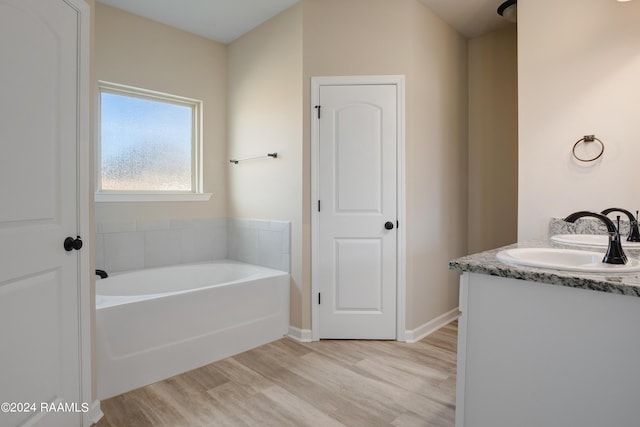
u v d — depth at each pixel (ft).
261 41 10.33
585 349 3.34
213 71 11.41
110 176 9.75
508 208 10.62
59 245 5.04
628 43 6.69
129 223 9.82
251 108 10.71
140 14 9.81
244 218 11.05
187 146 11.21
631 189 6.70
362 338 9.11
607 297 3.22
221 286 8.11
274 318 9.17
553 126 7.45
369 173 8.97
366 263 9.02
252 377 7.25
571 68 7.23
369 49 8.89
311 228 9.09
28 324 4.52
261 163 10.40
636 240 5.68
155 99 10.52
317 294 9.09
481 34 10.95
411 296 9.03
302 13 9.02
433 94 9.72
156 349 7.07
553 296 3.50
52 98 4.93
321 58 8.98
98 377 6.32
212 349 7.93
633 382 3.11
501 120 10.71
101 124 9.57
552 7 7.41
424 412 6.05
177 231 10.71
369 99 8.92
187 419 5.86
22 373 4.42
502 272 3.70
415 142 9.09
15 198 4.36
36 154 4.67
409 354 8.30
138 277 9.52
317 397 6.51
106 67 9.33
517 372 3.72
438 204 10.01
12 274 4.29
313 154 9.00
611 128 6.86
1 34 4.19
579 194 7.20
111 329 6.48
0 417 4.11
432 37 9.62
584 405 3.35
